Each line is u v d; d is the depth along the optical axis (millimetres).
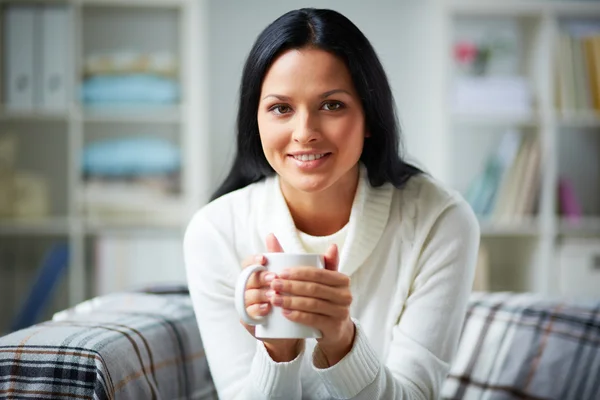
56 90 3191
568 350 1469
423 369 1139
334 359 1025
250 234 1227
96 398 1073
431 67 3295
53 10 3189
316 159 1055
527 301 1596
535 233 3316
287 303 930
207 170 3264
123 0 3199
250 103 1133
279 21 1071
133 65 3234
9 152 3295
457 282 1181
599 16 3447
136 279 3203
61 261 3195
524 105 3309
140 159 3229
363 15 3557
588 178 3639
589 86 3330
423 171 1282
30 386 1100
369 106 1096
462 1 3271
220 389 1180
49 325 1240
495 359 1515
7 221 3238
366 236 1190
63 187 3471
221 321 1202
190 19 3205
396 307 1197
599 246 3318
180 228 3256
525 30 3520
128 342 1191
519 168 3307
